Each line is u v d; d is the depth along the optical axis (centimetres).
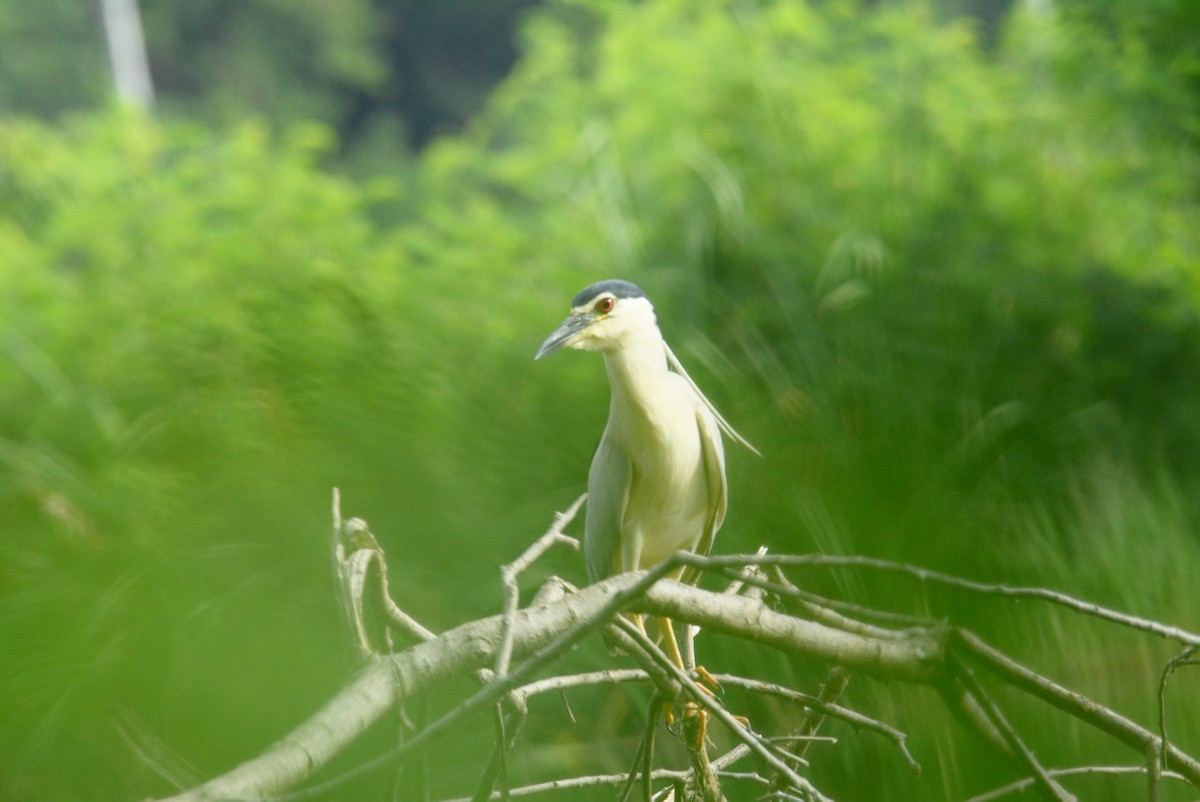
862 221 1210
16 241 1241
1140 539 913
